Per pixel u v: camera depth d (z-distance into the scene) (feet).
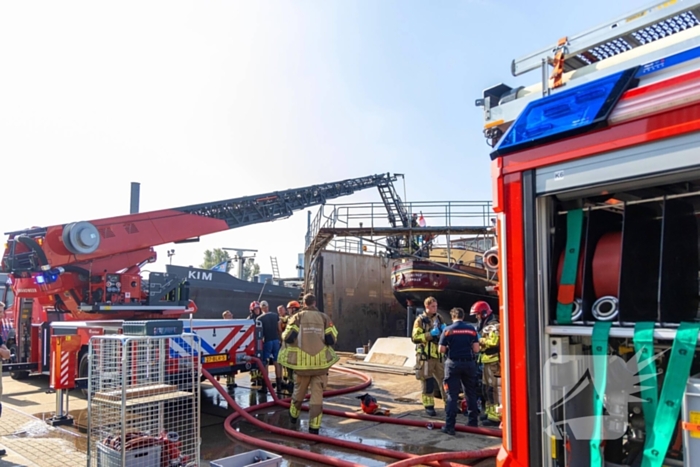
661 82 6.59
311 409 19.81
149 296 33.37
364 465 16.17
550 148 7.66
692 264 7.35
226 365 25.49
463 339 19.86
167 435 14.11
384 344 41.45
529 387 7.67
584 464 7.31
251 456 13.39
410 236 67.56
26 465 16.61
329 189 68.39
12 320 37.40
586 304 7.65
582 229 7.92
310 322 20.25
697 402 6.38
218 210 46.75
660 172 6.50
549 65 8.35
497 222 8.40
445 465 15.10
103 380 14.55
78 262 31.27
